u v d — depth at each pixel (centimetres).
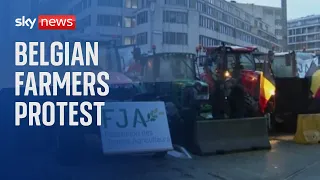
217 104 731
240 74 773
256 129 789
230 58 739
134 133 568
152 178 539
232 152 742
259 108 852
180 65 430
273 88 876
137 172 567
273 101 909
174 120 642
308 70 1041
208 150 716
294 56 1002
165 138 585
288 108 1029
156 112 581
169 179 541
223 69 721
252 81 813
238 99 779
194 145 721
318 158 712
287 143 870
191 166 627
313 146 838
